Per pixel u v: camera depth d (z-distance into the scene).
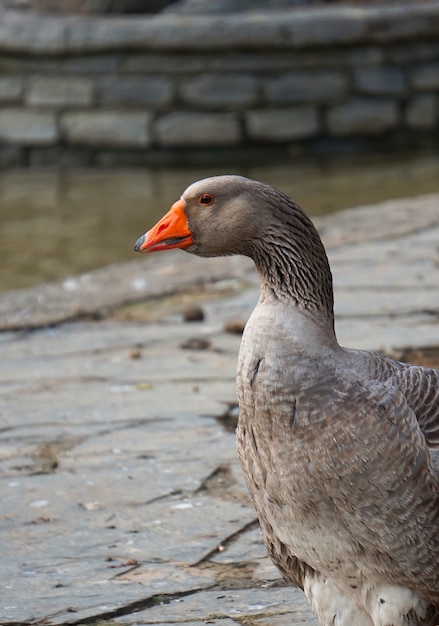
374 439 5.14
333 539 5.29
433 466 5.16
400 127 28.36
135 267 14.99
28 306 13.00
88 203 22.47
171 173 26.67
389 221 17.20
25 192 24.28
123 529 7.35
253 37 27.34
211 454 8.52
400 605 5.33
